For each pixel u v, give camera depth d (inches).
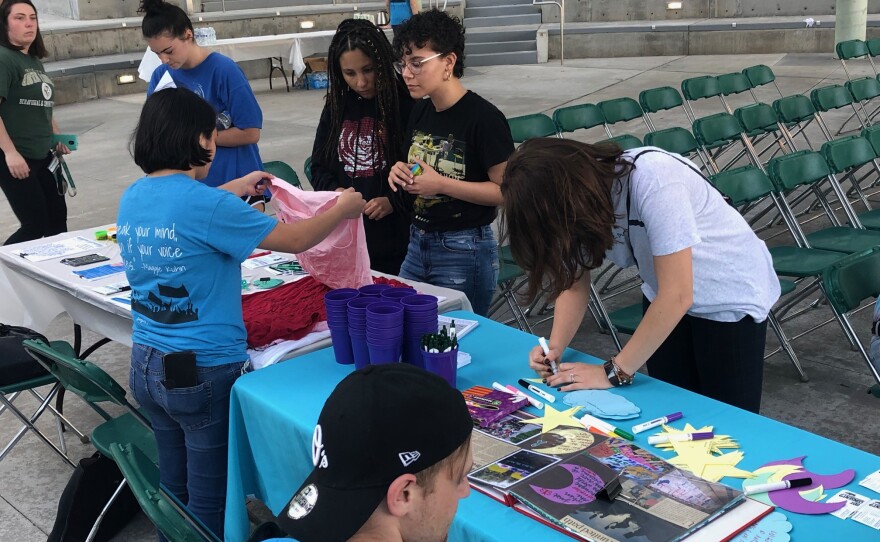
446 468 40.4
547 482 69.5
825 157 192.1
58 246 152.9
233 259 95.0
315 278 119.6
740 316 92.0
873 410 146.3
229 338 95.8
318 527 38.7
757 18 633.6
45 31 557.3
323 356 101.8
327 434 39.6
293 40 527.5
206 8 655.8
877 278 129.0
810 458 72.4
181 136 91.4
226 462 99.9
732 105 418.6
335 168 142.9
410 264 131.8
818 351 170.2
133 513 120.6
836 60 538.6
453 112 119.6
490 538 64.5
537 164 73.4
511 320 191.6
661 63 581.6
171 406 95.8
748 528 63.0
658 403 84.7
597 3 666.8
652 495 66.9
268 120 448.1
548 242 74.9
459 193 118.0
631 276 216.2
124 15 636.7
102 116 482.0
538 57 619.2
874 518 63.1
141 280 95.0
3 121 200.4
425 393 40.2
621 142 215.2
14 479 136.0
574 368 89.9
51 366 117.8
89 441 146.4
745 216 255.1
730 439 76.5
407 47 115.6
